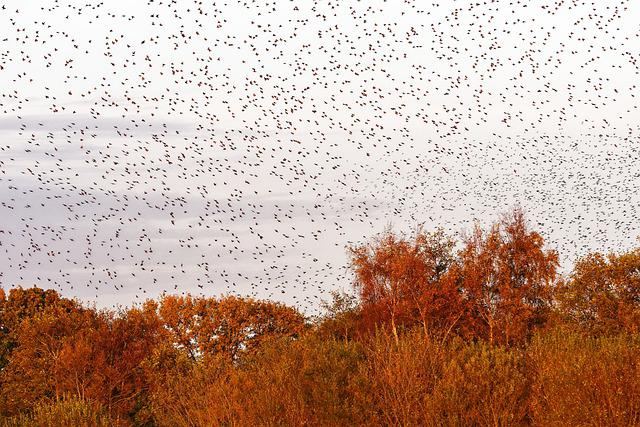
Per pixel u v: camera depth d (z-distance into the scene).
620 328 48.72
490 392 24.58
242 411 27.39
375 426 25.28
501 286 54.84
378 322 54.22
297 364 28.30
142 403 53.00
